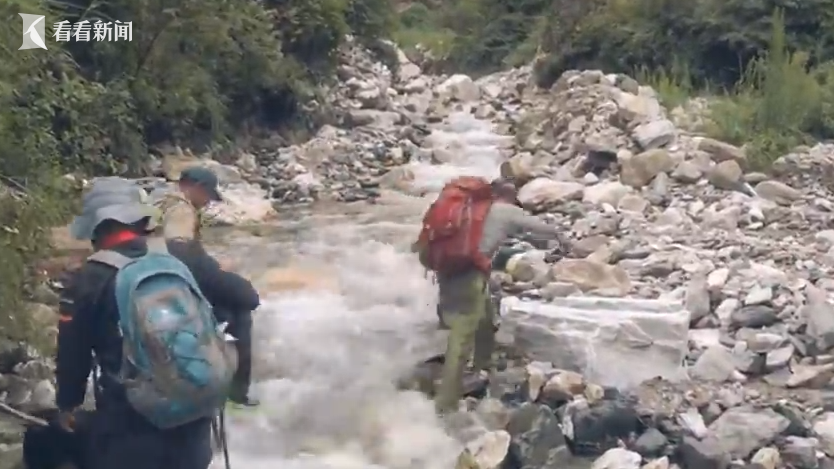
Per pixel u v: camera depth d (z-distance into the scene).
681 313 7.07
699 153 12.21
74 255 7.73
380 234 10.56
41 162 7.89
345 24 18.47
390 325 7.64
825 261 9.07
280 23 17.78
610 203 11.12
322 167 14.55
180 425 3.85
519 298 7.78
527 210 11.00
